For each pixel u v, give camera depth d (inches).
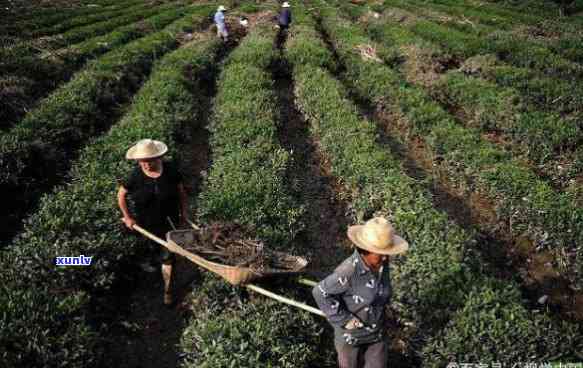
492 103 641.6
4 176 432.5
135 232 365.7
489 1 1950.1
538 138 553.0
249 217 355.9
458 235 348.5
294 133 632.4
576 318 332.5
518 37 1016.2
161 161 300.7
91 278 315.9
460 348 258.2
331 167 512.7
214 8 1743.4
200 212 379.6
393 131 637.9
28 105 633.6
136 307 328.8
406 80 779.4
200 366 243.0
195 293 312.7
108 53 896.9
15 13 1456.7
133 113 574.6
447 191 499.2
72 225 346.0
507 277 371.6
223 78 768.3
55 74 778.8
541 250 401.7
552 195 416.8
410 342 291.7
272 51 883.4
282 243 345.4
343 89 697.0
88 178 416.2
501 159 492.4
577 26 1251.2
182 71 765.9
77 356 250.4
